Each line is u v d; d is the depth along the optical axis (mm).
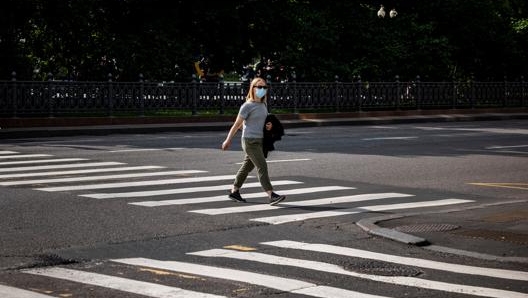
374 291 7367
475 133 27844
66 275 7895
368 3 45781
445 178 15938
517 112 42125
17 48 34594
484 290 7441
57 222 10836
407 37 43781
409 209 12359
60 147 21312
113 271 8078
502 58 48812
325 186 14578
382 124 34219
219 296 7129
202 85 32656
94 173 15922
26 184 14336
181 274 7957
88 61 35469
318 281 7734
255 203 12688
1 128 26812
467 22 47781
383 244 9633
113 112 30281
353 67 41406
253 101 12594
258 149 12602
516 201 13078
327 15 42469
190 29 39562
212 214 11656
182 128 29031
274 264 8477
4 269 8148
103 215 11414
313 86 35281
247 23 39844
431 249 9305
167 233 10203
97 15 36812
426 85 39312
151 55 35625
